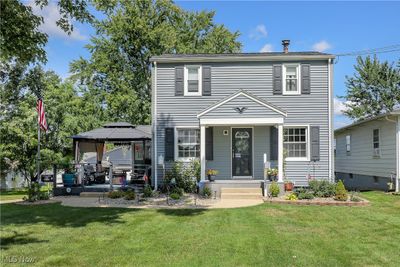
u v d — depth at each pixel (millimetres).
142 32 32844
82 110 31891
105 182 20516
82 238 8547
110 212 12211
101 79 34469
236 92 17219
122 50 34438
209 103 18344
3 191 24016
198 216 11375
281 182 15898
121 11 33094
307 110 18000
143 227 9766
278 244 8008
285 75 18203
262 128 18172
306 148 17984
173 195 15359
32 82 23219
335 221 10539
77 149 18969
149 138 18344
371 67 36250
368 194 16906
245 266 6531
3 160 21625
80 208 13172
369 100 36625
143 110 33750
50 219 11023
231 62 18359
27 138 21125
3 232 9211
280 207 13047
